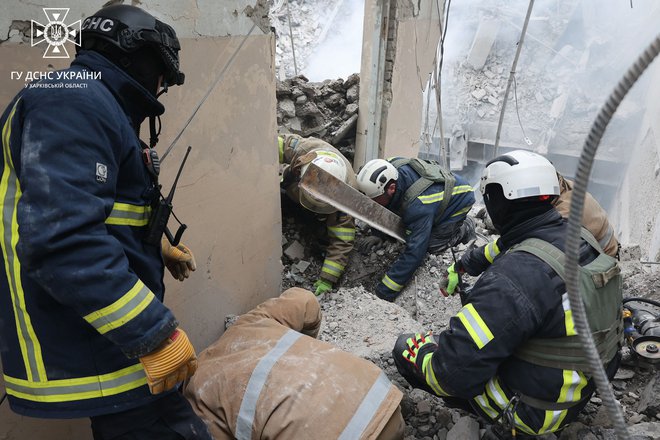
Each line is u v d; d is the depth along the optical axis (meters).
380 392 1.64
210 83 2.09
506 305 1.50
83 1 1.55
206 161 2.16
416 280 3.64
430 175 3.62
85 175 1.02
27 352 1.16
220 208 2.31
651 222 4.78
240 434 1.59
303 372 1.64
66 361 1.16
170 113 1.93
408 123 4.98
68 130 1.02
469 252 2.30
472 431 1.92
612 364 1.73
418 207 3.53
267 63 2.42
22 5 1.40
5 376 1.22
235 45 2.18
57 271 0.98
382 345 2.47
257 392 1.60
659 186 4.81
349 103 4.71
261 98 2.42
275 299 2.17
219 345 1.85
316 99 4.71
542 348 1.57
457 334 1.57
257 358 1.71
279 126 4.54
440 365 1.63
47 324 1.14
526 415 1.66
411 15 4.43
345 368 1.67
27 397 1.19
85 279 0.99
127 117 1.21
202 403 1.68
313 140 3.69
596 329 1.55
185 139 2.03
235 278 2.54
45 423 1.69
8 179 1.08
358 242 3.99
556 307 1.51
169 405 1.33
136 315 1.06
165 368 1.14
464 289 2.35
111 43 1.16
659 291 2.89
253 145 2.44
